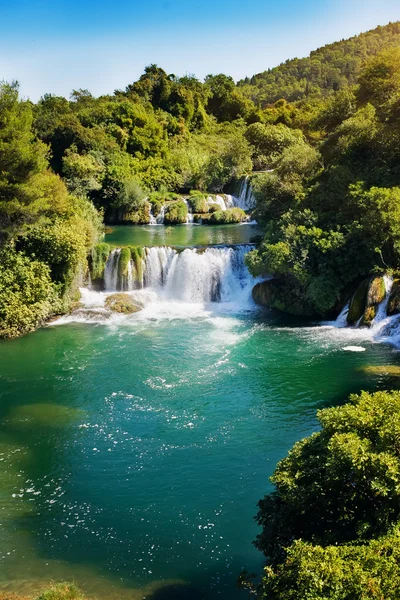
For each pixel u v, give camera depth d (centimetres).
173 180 6119
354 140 3722
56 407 1928
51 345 2555
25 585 1082
